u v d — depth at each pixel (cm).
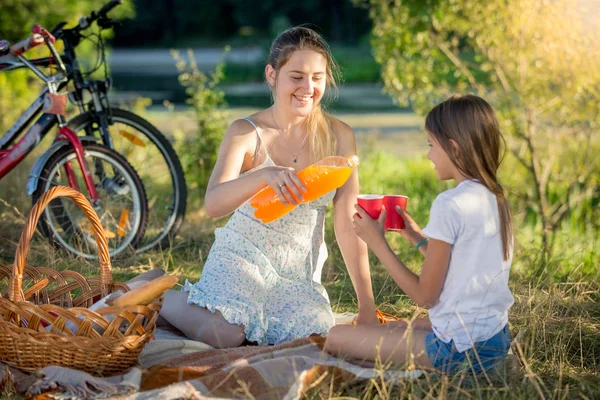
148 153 628
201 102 722
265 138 342
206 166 700
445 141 283
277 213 305
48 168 462
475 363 282
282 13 4788
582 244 527
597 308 385
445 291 281
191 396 268
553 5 588
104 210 477
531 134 633
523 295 388
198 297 328
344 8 4609
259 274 333
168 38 5188
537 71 613
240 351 311
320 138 346
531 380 279
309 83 329
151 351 307
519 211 604
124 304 284
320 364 287
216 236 345
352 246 343
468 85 695
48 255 448
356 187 349
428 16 643
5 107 880
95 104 487
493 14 611
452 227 275
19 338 274
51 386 267
